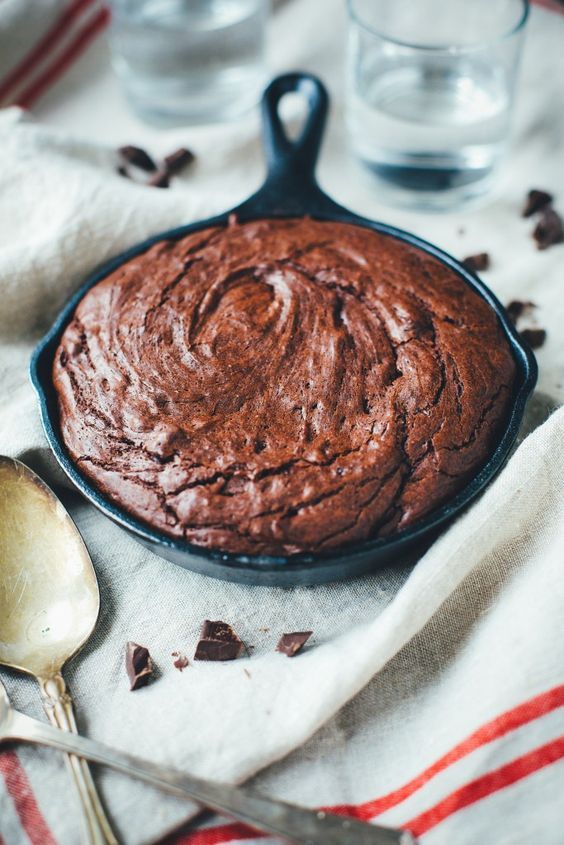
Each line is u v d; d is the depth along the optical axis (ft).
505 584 1.26
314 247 1.42
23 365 1.47
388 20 1.77
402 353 1.31
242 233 1.44
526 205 1.68
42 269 1.49
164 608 1.27
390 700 1.21
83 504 1.37
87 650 1.24
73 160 1.63
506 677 1.15
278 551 1.19
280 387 1.28
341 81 1.88
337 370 1.29
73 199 1.54
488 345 1.33
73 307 1.39
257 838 1.12
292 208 1.48
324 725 1.19
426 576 1.20
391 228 1.46
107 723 1.18
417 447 1.24
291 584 1.25
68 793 1.13
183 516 1.21
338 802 1.15
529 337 1.49
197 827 1.13
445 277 1.39
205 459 1.23
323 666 1.18
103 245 1.53
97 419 1.27
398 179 1.69
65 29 1.88
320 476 1.21
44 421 1.28
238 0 1.77
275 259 1.40
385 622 1.18
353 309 1.35
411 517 1.21
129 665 1.21
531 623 1.18
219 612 1.27
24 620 1.24
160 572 1.30
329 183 1.75
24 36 1.83
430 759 1.15
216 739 1.15
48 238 1.50
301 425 1.25
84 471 1.25
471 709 1.15
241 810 1.08
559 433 1.27
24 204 1.58
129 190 1.56
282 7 1.98
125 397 1.28
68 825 1.11
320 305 1.35
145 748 1.15
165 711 1.18
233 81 1.81
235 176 1.74
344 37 1.93
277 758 1.15
